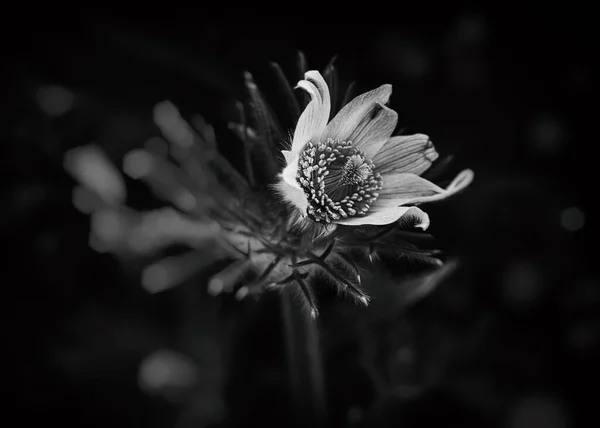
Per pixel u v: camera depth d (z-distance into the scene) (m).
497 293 0.43
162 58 0.44
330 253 0.31
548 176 0.44
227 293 0.42
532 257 0.43
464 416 0.41
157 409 0.42
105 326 0.43
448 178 0.43
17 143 0.44
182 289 0.44
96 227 0.43
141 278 0.44
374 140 0.32
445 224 0.43
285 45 0.44
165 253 0.44
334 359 0.40
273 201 0.32
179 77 0.45
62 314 0.43
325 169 0.31
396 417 0.41
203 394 0.42
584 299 0.43
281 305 0.37
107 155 0.44
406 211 0.30
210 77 0.44
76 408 0.42
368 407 0.40
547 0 0.43
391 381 0.41
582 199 0.44
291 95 0.31
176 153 0.43
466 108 0.44
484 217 0.43
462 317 0.42
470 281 0.43
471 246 0.43
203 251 0.43
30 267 0.43
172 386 0.42
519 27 0.44
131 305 0.44
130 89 0.45
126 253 0.44
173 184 0.43
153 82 0.45
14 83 0.44
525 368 0.42
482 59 0.44
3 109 0.44
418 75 0.44
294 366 0.36
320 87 0.30
